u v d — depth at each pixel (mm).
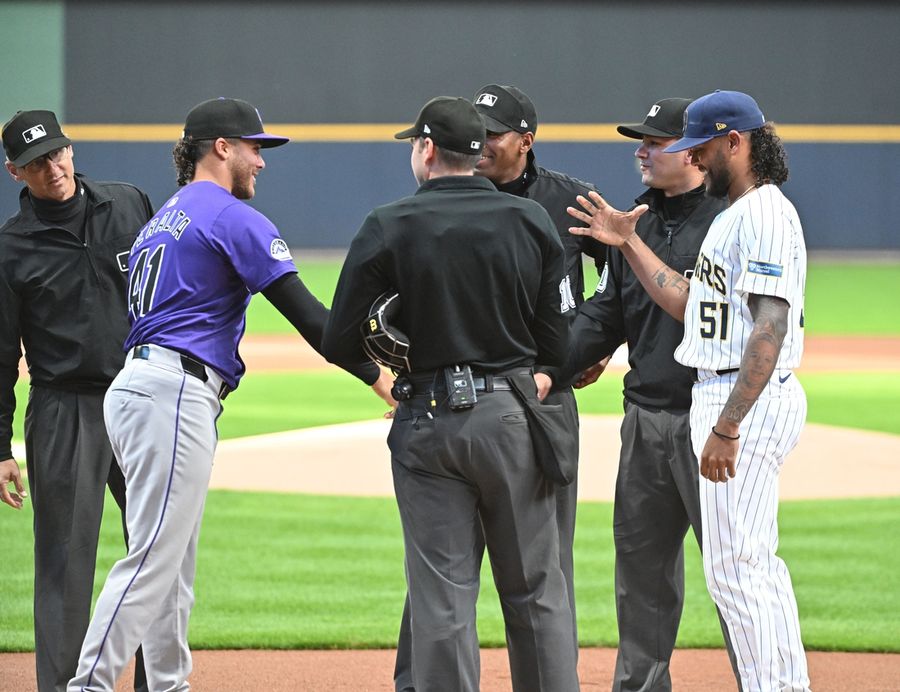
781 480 32438
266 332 68688
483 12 107188
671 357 15008
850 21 105125
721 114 13539
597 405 44750
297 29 106562
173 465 13766
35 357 15602
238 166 14672
